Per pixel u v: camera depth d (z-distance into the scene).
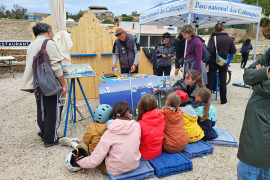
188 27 3.48
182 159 2.42
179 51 5.12
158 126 2.34
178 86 3.18
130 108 3.28
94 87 5.38
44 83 2.49
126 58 4.35
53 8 3.51
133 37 4.22
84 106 4.75
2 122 3.80
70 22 10.38
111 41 5.31
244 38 32.19
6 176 2.25
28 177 2.25
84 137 2.48
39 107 2.75
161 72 5.51
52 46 2.57
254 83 1.64
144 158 2.40
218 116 4.20
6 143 3.00
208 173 2.37
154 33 15.71
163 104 3.52
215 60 4.51
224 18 6.10
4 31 9.97
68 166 2.29
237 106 4.83
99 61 5.30
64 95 2.78
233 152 2.83
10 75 8.75
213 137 2.99
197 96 2.82
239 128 3.64
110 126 2.06
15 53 9.70
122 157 2.03
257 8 4.61
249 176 1.72
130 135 2.08
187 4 3.61
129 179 2.12
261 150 1.58
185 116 2.76
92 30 5.04
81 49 5.02
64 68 3.08
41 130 2.87
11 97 5.49
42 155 2.69
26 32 10.39
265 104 1.59
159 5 4.74
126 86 3.19
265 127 1.57
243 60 11.40
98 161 2.08
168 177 2.28
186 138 2.57
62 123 3.76
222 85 4.77
